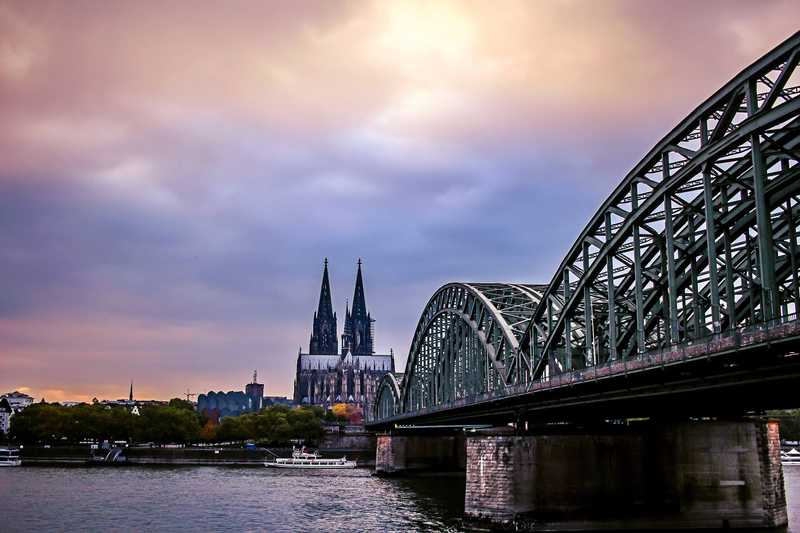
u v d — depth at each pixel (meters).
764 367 45.72
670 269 55.44
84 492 117.44
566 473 70.25
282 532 76.81
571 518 69.31
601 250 67.44
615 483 70.38
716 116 53.88
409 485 132.88
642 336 59.06
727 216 54.03
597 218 68.00
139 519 87.06
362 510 93.25
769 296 44.78
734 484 69.50
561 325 76.81
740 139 48.88
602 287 80.44
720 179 55.62
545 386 67.56
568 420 86.00
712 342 45.84
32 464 189.25
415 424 152.50
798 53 45.12
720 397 56.78
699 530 68.75
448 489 123.56
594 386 60.91
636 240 61.16
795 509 82.62
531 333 86.25
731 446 70.06
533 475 70.19
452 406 99.19
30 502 103.00
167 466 192.00
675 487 69.88
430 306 139.00
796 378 44.69
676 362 48.88
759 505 69.38
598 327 77.62
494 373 97.88
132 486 129.12
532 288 108.69
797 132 48.53
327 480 145.88
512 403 78.38
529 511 69.56
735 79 49.91
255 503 102.56
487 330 103.31
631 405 67.00
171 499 108.00
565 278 76.38
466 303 115.38
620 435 71.69
